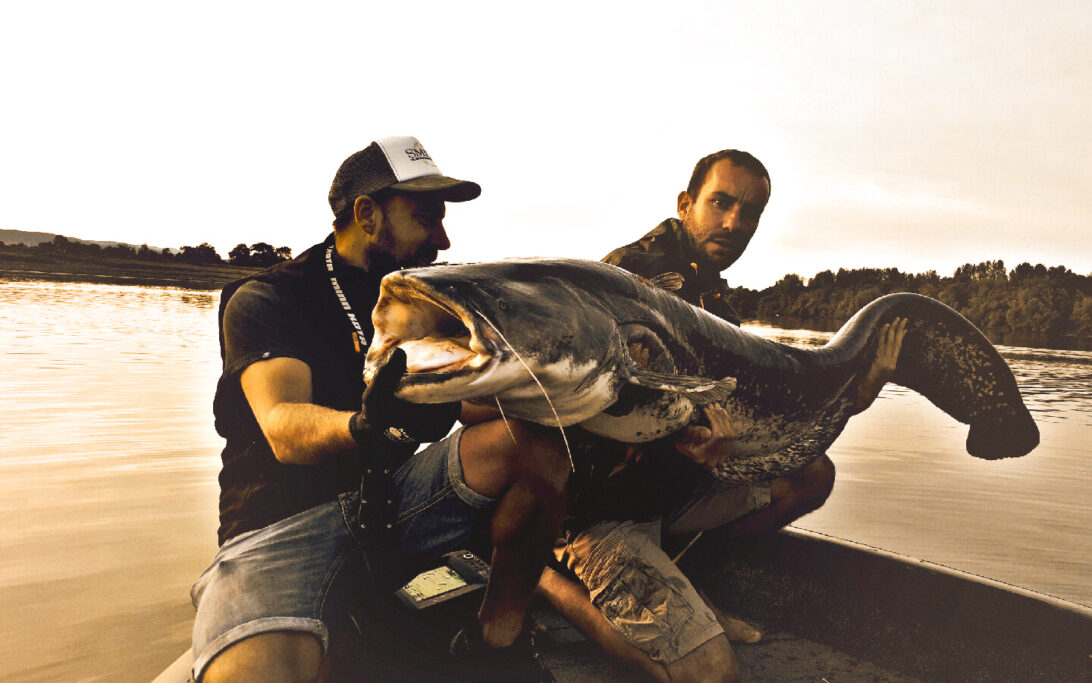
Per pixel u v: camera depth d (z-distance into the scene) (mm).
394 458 1664
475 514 2041
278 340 2047
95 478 4434
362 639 1998
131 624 2627
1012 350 20906
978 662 2318
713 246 3148
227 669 1727
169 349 11070
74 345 10945
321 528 1988
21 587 2926
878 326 3148
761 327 27703
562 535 2467
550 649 2607
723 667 2141
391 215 2271
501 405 1743
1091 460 6156
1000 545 3918
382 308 1617
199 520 3779
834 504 4742
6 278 33562
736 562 2975
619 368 1867
